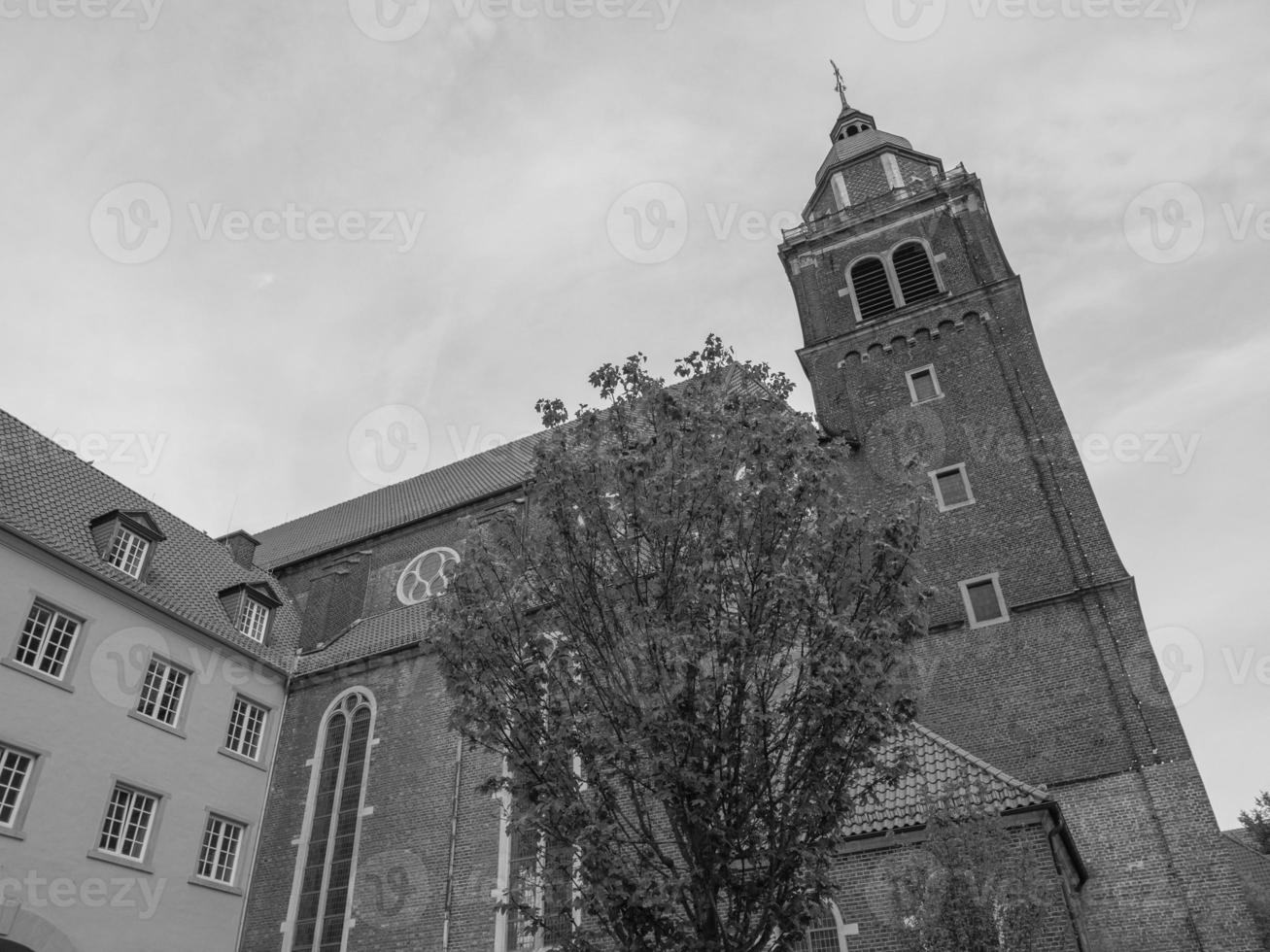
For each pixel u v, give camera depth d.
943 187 32.28
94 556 26.05
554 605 12.73
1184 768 19.61
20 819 21.02
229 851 26.84
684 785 10.67
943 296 29.81
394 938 23.70
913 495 13.16
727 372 14.08
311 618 33.31
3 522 22.97
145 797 24.62
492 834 23.89
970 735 21.98
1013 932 13.16
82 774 22.80
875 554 12.15
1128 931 18.56
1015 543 24.33
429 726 27.11
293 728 29.75
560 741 11.66
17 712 21.73
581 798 11.48
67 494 27.77
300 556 37.44
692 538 11.98
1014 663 22.52
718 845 10.71
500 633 12.62
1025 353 27.75
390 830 25.69
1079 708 21.28
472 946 22.38
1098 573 22.92
